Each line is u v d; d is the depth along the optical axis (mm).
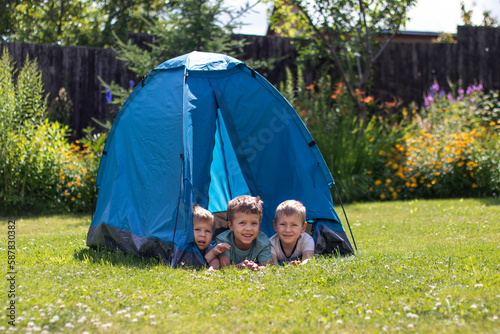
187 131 4328
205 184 4348
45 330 2381
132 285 3225
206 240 4160
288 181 4762
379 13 10594
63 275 3455
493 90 11211
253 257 4270
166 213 4180
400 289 3025
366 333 2354
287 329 2416
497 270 3441
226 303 2838
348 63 10602
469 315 2533
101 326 2439
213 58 4898
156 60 9828
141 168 4543
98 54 10664
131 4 20094
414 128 10055
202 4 9641
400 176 9031
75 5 20984
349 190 8906
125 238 4316
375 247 4770
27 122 8312
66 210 8219
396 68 11141
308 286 3182
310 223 4668
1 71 8133
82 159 8828
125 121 4980
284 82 11148
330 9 10438
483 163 8797
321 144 9172
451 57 11219
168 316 2631
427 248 4383
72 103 10578
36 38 20203
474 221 5980
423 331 2340
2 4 18891
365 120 10352
